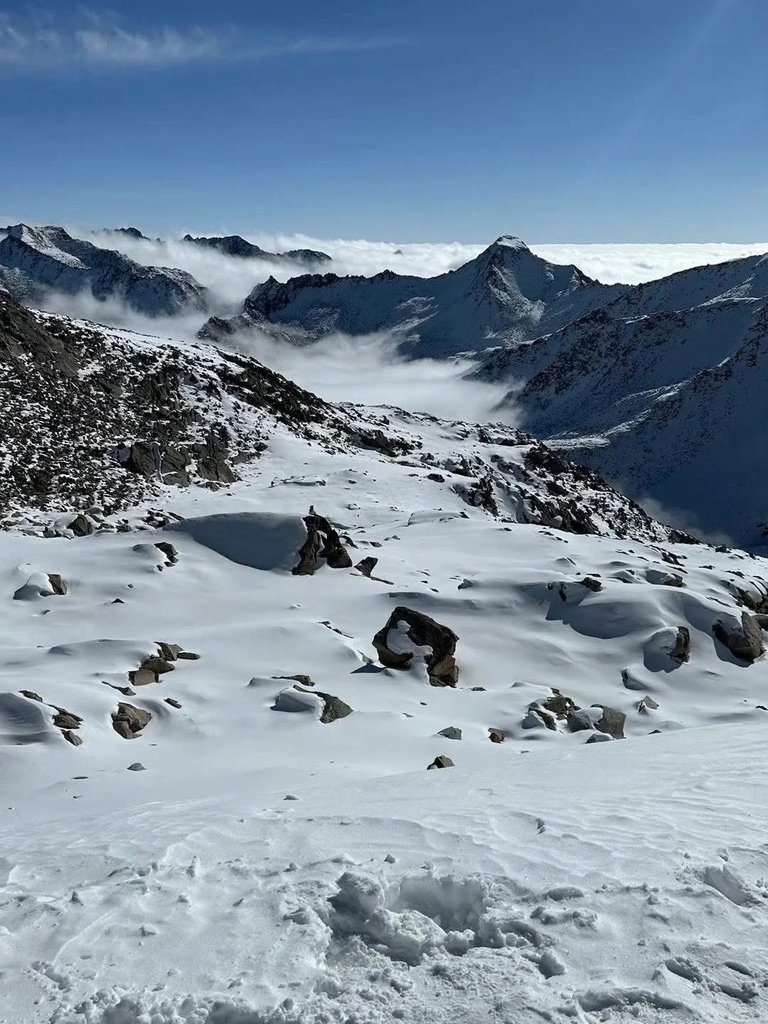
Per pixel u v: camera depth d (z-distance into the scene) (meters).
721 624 31.34
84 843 9.54
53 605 30.50
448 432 96.56
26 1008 5.45
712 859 6.93
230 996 5.29
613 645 30.33
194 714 22.11
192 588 32.84
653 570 37.88
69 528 40.69
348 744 20.31
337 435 75.19
